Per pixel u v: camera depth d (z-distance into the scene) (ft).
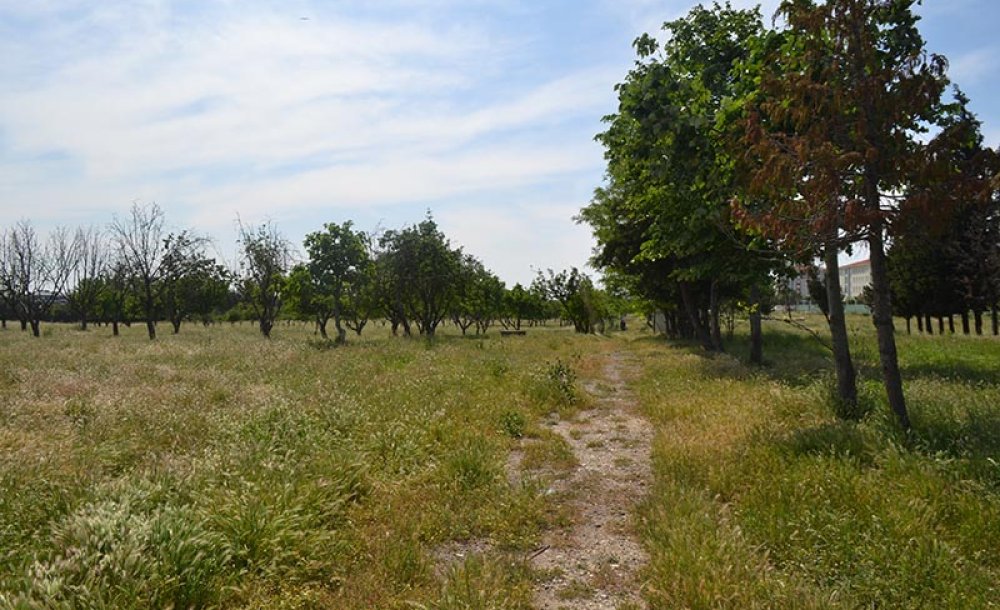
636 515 16.88
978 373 39.24
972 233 60.90
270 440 22.07
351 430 25.07
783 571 12.51
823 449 19.29
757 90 30.12
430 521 16.06
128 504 14.02
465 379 39.99
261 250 101.45
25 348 65.41
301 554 13.58
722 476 18.03
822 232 21.03
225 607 11.57
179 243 109.81
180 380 39.55
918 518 13.79
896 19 24.71
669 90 32.99
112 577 11.35
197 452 20.59
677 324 107.55
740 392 33.04
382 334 119.96
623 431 28.35
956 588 11.11
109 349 64.95
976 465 16.37
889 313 21.94
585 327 144.66
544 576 13.44
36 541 13.12
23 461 18.22
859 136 20.36
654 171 36.60
